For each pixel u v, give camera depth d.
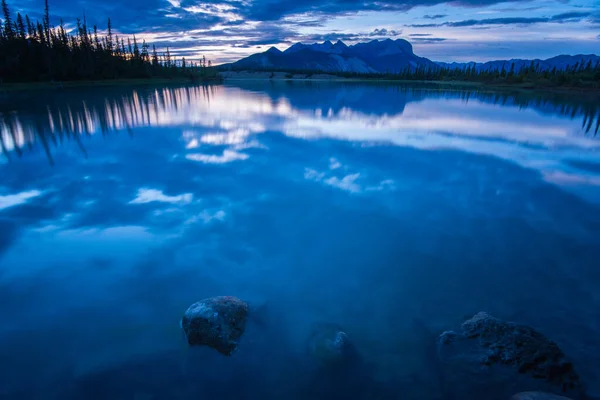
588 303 4.81
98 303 4.76
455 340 3.97
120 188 9.35
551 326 4.33
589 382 3.44
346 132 17.83
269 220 7.50
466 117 24.27
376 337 4.19
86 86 55.66
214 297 4.48
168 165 11.57
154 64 91.00
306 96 43.75
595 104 36.94
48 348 3.93
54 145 14.48
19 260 5.76
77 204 8.20
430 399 3.33
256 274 5.56
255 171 10.95
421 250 6.32
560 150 14.08
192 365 3.74
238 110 27.55
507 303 4.82
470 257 6.10
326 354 3.85
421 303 4.85
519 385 3.38
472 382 3.45
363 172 10.91
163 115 23.94
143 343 4.05
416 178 10.33
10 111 24.83
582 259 5.98
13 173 10.55
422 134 17.42
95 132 17.31
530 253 6.20
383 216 7.74
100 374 3.60
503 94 51.88
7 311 4.54
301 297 5.00
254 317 4.49
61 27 65.56
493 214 7.86
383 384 3.51
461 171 11.05
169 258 5.95
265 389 3.48
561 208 8.14
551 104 36.03
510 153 13.48
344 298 4.98
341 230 7.10
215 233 6.89
